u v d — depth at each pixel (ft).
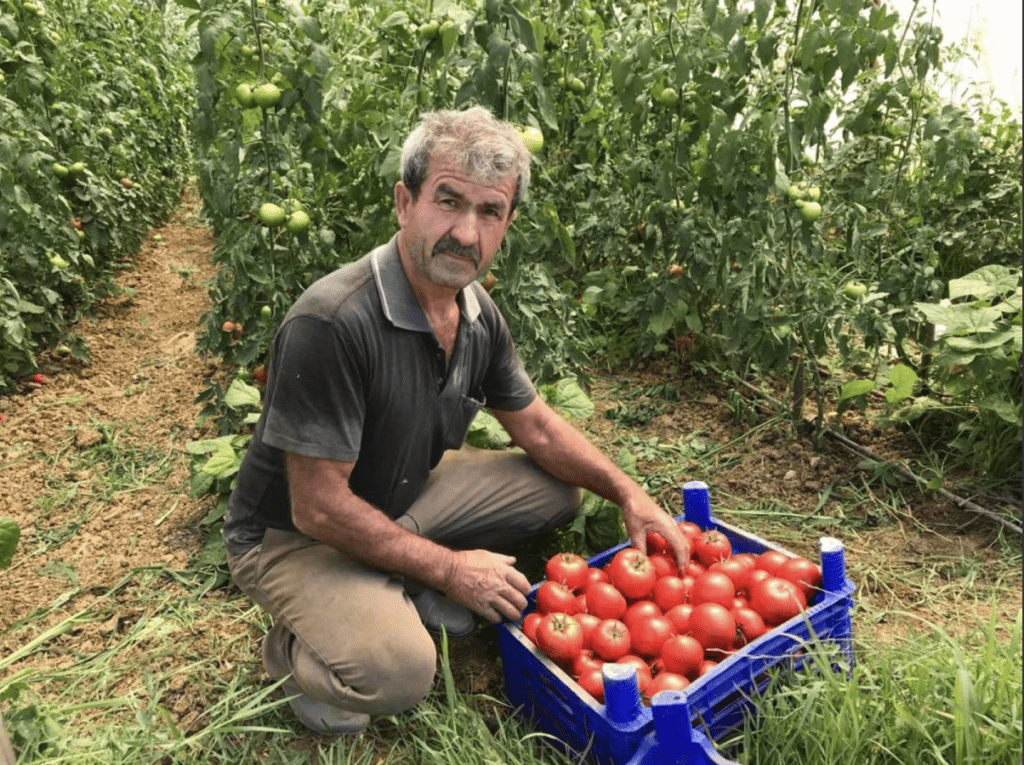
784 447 10.98
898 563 8.69
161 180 25.21
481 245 5.76
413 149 5.63
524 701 6.61
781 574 6.61
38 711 6.61
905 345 13.04
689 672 5.92
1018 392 9.78
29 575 9.04
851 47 9.14
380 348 5.93
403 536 6.14
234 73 9.48
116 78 20.38
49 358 14.92
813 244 10.75
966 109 11.12
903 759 5.60
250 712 6.20
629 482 7.23
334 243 11.19
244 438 9.40
